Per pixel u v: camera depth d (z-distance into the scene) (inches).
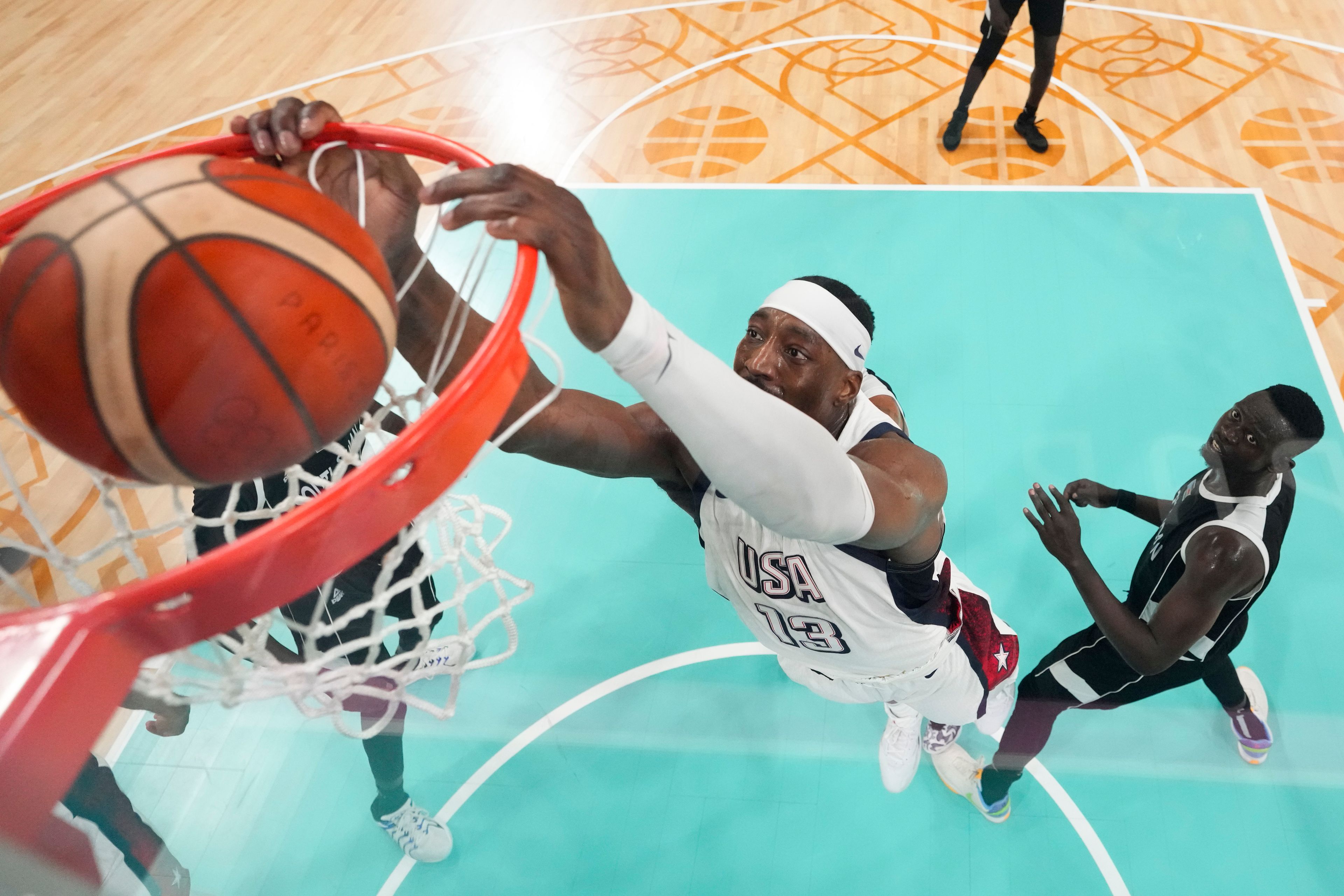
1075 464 111.8
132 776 88.7
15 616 25.6
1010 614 97.7
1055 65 194.1
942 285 139.0
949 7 216.1
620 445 55.4
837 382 56.0
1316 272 138.9
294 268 29.0
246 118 40.9
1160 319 130.3
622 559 107.3
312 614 67.9
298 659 66.7
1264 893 79.2
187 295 27.2
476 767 90.9
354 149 43.2
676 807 87.3
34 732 23.8
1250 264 138.4
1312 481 107.2
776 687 94.9
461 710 95.0
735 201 160.9
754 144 177.0
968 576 101.3
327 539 27.8
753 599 63.8
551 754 91.1
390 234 45.8
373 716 76.5
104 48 225.0
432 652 53.5
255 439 29.0
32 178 185.8
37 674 24.2
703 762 90.0
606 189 167.2
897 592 59.8
